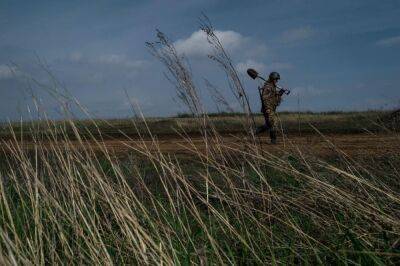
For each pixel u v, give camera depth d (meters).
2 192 3.39
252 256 3.59
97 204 4.41
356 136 13.82
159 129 20.45
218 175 5.70
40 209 3.81
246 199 4.37
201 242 3.97
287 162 4.65
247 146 4.51
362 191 4.43
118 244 3.73
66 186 3.72
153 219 3.97
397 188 4.82
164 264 3.09
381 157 6.11
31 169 3.74
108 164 6.19
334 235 3.80
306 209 4.30
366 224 3.91
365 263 3.32
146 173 6.30
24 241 3.60
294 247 3.72
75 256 3.49
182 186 5.68
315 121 20.31
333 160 6.06
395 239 3.65
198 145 13.00
